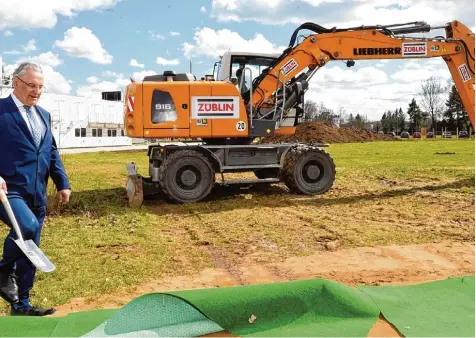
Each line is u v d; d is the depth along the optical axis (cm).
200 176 997
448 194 1049
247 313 323
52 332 320
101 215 860
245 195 1096
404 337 304
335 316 332
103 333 308
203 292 329
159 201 1020
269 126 1060
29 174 387
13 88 389
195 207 945
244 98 1080
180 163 980
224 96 1011
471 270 518
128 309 319
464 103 1148
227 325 317
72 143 4678
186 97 995
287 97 1108
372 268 530
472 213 836
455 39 1131
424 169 1571
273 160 1081
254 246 634
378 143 3962
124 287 475
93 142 4912
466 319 335
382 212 866
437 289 397
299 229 735
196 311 327
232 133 1020
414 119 8462
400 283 478
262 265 552
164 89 989
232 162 1048
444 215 825
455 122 7312
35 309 392
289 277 507
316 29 1131
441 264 541
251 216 846
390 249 608
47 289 466
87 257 581
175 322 323
